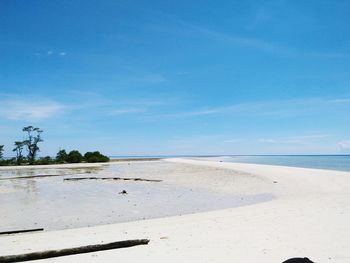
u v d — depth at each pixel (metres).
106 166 54.97
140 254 6.50
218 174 30.33
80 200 15.66
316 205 12.02
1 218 11.56
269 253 6.27
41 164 68.19
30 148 69.88
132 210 12.96
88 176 31.31
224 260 5.93
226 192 18.33
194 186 21.45
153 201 15.25
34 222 10.91
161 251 6.65
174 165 53.38
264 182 22.48
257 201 14.88
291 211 10.84
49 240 7.87
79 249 6.82
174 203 14.64
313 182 21.11
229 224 9.12
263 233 7.87
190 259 6.05
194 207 13.58
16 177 30.52
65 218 11.50
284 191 17.80
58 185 23.00
